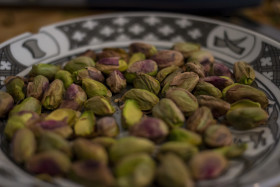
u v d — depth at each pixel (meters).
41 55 0.24
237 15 0.33
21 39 0.24
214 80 0.21
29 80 0.22
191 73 0.21
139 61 0.22
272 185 0.15
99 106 0.20
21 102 0.20
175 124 0.18
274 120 0.20
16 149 0.17
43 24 0.31
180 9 0.32
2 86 0.22
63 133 0.18
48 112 0.20
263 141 0.18
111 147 0.17
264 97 0.20
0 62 0.22
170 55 0.22
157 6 0.32
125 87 0.22
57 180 0.16
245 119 0.19
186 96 0.19
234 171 0.17
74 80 0.21
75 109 0.20
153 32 0.26
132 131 0.18
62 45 0.25
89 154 0.16
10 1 0.33
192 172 0.16
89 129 0.18
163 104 0.19
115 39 0.26
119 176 0.16
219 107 0.19
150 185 0.16
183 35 0.26
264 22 0.33
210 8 0.32
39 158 0.16
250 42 0.24
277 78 0.22
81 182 0.16
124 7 0.33
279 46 0.22
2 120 0.20
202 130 0.18
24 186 0.15
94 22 0.26
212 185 0.16
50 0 0.33
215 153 0.16
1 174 0.16
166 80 0.21
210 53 0.24
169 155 0.16
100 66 0.22
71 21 0.26
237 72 0.22
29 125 0.18
